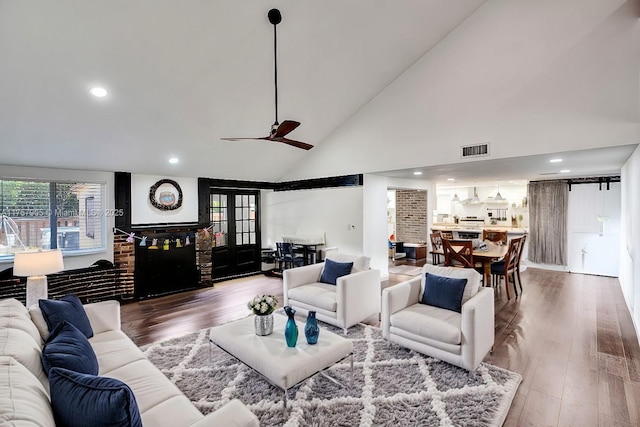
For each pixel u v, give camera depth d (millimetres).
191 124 4512
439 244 7633
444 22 4250
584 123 3486
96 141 4281
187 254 6000
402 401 2471
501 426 2217
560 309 4566
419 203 8883
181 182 6008
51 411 1410
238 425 1446
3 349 1674
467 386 2643
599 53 3385
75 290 4812
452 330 2816
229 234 7074
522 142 3904
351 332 3754
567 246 7117
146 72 3463
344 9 3674
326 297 3869
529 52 3826
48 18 2678
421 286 3619
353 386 2670
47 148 4137
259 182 7129
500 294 5312
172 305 4969
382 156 5355
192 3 2980
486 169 5316
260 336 2787
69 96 3457
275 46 3506
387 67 4793
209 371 2926
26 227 4480
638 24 3180
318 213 6621
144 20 2953
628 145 3318
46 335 2361
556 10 3637
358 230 5953
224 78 3938
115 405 1235
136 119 4094
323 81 4645
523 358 3145
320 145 6312
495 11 4070
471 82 4297
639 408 2406
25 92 3254
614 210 6602
